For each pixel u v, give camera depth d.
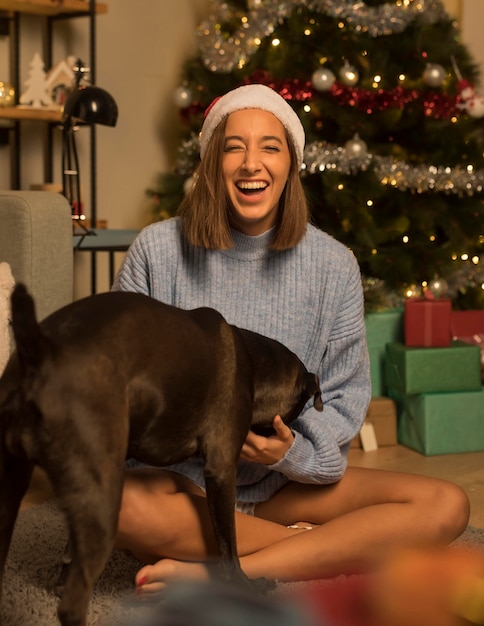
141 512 1.56
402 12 3.25
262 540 1.70
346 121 3.24
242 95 1.77
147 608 1.53
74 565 1.15
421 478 1.77
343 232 3.29
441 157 3.43
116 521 1.16
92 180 3.83
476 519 2.24
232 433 1.40
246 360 1.48
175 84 4.36
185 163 3.69
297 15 3.32
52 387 1.13
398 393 3.07
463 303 3.61
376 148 3.37
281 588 1.57
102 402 1.16
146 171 4.28
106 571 1.83
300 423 1.75
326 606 0.99
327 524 1.69
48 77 3.59
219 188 1.78
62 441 1.13
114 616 1.54
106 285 4.21
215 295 1.82
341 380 1.85
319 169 3.21
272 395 1.55
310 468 1.70
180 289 1.83
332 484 1.81
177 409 1.30
